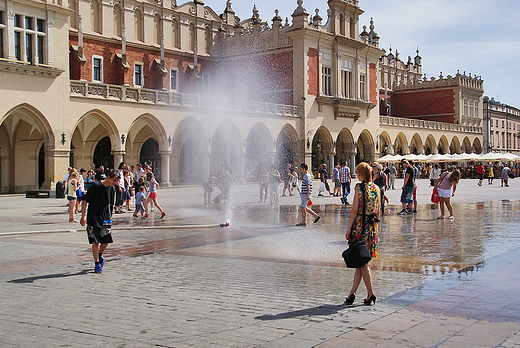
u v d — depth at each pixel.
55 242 13.08
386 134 61.09
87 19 42.19
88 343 5.60
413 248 11.72
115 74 44.06
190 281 8.62
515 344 5.34
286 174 31.19
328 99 50.44
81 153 40.19
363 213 7.26
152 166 45.97
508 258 10.26
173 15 49.19
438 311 6.59
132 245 12.59
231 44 53.06
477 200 26.50
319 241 13.03
